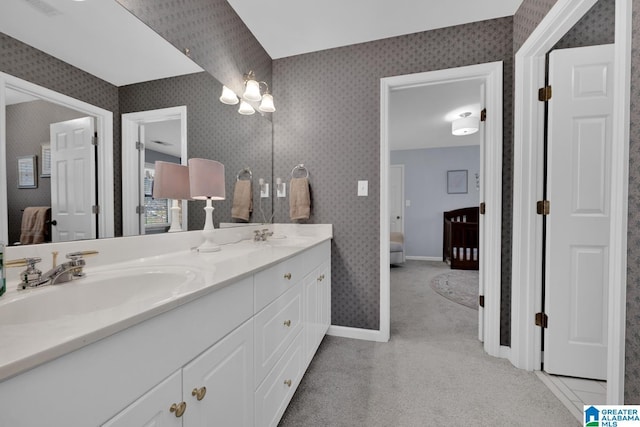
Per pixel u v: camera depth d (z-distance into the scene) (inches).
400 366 69.4
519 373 66.6
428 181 225.3
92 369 19.2
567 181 63.8
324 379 64.1
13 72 31.9
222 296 32.8
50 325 19.5
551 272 65.3
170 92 54.0
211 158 65.6
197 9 60.1
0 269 26.2
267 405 43.7
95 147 41.2
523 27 65.8
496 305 73.5
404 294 131.4
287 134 90.0
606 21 64.1
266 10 70.6
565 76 63.2
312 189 87.4
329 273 83.6
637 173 33.3
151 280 37.7
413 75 78.0
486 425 50.7
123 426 21.2
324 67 86.4
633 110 33.6
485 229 77.4
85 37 39.6
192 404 28.1
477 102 133.2
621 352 35.1
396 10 69.9
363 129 82.7
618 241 35.3
